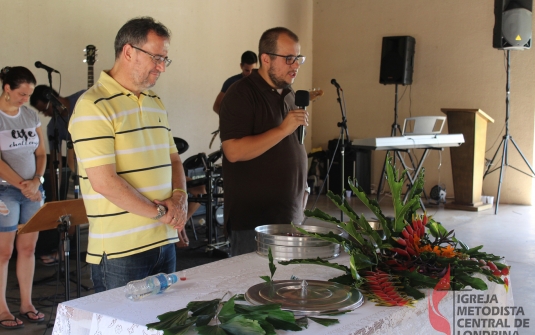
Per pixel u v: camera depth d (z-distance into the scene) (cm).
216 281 150
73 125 174
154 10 596
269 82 239
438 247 160
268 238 175
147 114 187
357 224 166
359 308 129
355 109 815
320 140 852
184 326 111
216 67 675
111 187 170
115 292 141
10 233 292
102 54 545
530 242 498
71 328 129
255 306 119
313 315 121
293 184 244
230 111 233
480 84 717
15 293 353
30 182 294
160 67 182
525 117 690
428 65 751
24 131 299
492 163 711
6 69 309
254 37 730
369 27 795
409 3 760
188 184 466
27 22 484
